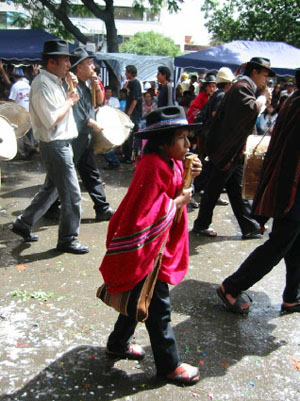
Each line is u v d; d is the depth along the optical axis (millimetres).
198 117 5285
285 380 2670
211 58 10156
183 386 2572
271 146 3119
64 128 4051
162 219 2236
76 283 3736
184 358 2822
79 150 4887
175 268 2463
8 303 3383
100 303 3441
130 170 8344
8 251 4312
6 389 2494
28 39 10594
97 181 5234
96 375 2635
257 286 3887
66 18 13461
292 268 3326
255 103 4297
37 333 3023
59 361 2748
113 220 2443
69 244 4305
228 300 3375
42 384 2545
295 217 3012
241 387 2588
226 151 4453
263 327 3238
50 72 3975
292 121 2939
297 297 3451
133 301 2289
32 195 6312
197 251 4582
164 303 2451
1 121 4211
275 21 20953
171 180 2277
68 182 4121
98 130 5070
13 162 8508
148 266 2232
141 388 2539
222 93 5129
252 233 4930
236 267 4238
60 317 3227
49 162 4070
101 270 2342
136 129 8695
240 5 22234
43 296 3490
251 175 3920
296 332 3195
